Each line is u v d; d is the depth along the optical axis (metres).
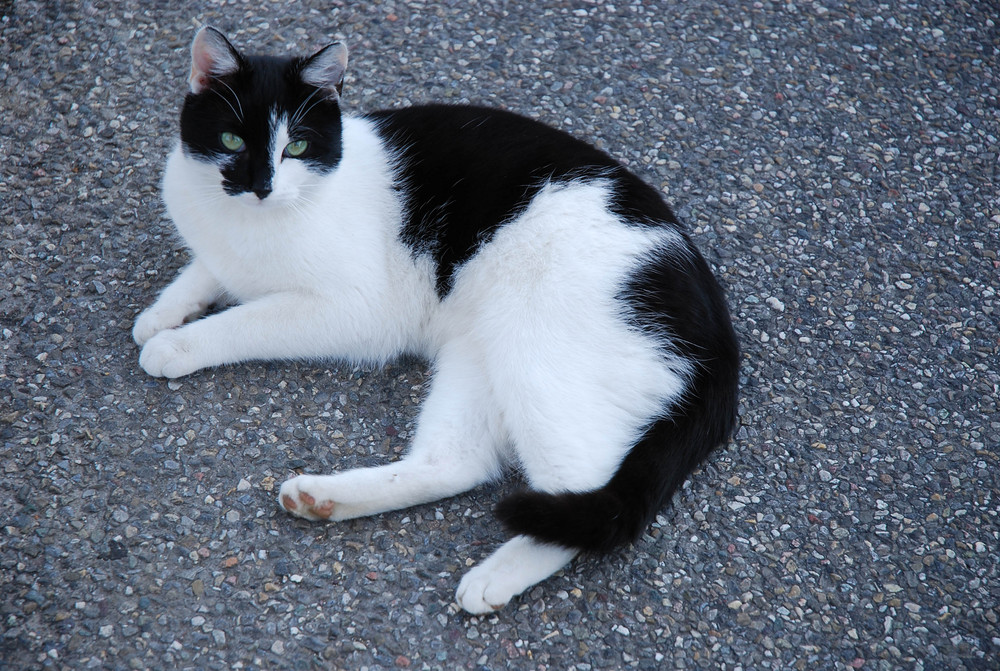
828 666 2.09
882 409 2.22
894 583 2.13
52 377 2.19
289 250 2.17
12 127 2.34
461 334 2.20
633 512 2.10
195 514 2.13
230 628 2.08
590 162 2.19
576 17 2.47
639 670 2.08
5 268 2.25
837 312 2.28
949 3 2.51
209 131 2.12
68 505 2.12
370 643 2.08
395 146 2.21
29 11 2.42
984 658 2.10
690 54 2.45
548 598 2.11
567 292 2.14
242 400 2.19
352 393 2.21
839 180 2.36
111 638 2.07
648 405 2.14
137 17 2.42
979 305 2.29
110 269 2.25
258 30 2.42
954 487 2.18
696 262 2.18
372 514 2.14
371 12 2.45
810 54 2.46
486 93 2.40
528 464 2.13
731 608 2.11
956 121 2.41
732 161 2.37
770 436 2.20
